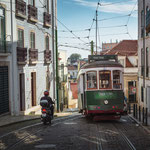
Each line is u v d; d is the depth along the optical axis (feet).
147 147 26.11
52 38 77.71
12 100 53.57
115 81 44.06
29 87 63.72
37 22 69.36
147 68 71.15
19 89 57.21
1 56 49.34
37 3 69.62
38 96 70.33
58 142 27.71
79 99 51.85
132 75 119.03
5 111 51.57
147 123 43.62
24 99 60.44
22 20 59.57
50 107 41.73
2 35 50.90
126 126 40.96
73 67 286.05
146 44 71.87
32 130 35.40
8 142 27.71
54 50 83.15
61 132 33.91
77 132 33.91
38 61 70.03
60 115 64.64
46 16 75.15
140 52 79.61
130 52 127.75
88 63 47.52
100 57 49.26
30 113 61.52
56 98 83.05
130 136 31.99
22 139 29.09
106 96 43.42
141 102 79.97
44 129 36.35
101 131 34.94
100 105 43.32
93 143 27.22
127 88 119.44
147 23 47.50
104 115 44.06
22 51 57.11
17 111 54.95
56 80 79.61
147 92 71.41
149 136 32.07
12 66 53.62
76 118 53.21
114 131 35.14
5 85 51.44
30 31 64.80
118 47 137.59
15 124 42.39
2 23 50.93
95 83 43.91
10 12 53.21
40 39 72.23
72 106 148.05
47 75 78.18
